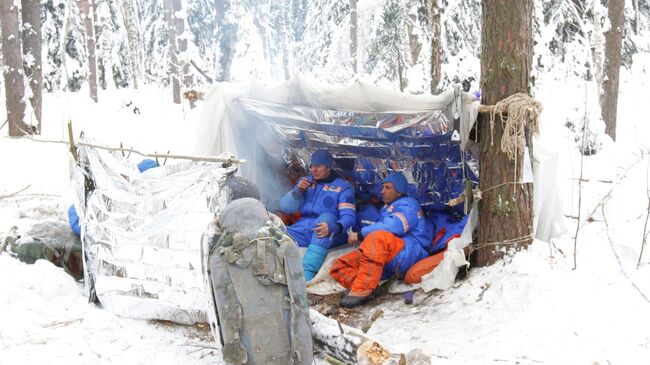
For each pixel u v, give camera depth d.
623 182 7.25
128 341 3.77
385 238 4.89
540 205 5.08
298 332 3.18
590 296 4.03
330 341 3.55
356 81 5.22
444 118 5.19
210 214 3.85
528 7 4.66
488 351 3.65
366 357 3.33
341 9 20.97
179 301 3.99
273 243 3.31
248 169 6.32
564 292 4.10
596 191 7.21
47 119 14.98
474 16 15.40
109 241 4.29
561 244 4.84
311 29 24.20
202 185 3.87
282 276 3.24
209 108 5.87
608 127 11.42
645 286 4.08
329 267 5.26
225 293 3.18
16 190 8.41
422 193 5.90
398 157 5.95
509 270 4.52
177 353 3.67
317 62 22.53
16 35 11.91
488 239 4.84
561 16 14.85
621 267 4.30
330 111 5.66
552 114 11.05
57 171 9.50
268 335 3.12
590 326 3.72
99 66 23.52
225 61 21.91
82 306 4.20
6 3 11.77
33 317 3.89
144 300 4.11
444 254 4.83
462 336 4.02
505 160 4.71
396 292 4.98
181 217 3.96
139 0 31.25
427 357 3.25
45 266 4.39
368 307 4.84
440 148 5.54
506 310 4.21
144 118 16.86
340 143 6.15
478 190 4.87
